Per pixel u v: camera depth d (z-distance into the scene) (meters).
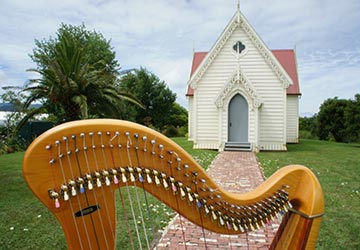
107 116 12.59
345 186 7.90
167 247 4.18
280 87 16.84
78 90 11.30
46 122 20.33
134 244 4.15
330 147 18.41
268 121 16.92
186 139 24.08
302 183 2.59
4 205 6.20
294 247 2.54
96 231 1.71
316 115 26.75
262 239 4.39
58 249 4.16
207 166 11.28
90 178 1.62
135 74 35.41
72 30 29.61
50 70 10.83
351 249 4.15
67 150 1.56
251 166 11.30
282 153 15.45
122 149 1.75
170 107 38.38
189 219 2.10
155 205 5.53
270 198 2.46
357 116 20.73
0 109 19.67
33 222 5.22
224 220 2.25
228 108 16.73
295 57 22.69
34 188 1.50
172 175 1.97
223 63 17.30
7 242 4.39
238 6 17.11
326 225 5.02
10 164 11.33
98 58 29.83
